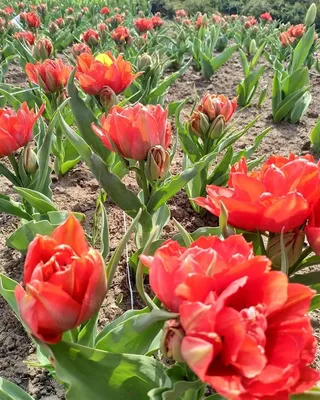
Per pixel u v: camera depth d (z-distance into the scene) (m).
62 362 0.26
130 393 0.28
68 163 0.76
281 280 0.20
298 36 1.39
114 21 1.88
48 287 0.22
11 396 0.33
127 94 1.07
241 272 0.20
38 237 0.23
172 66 1.57
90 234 0.63
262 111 1.14
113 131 0.41
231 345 0.19
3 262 0.59
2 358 0.47
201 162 0.46
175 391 0.25
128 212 0.48
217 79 1.46
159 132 0.41
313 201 0.29
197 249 0.22
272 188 0.29
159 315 0.23
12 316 0.51
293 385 0.20
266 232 0.36
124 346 0.32
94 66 0.58
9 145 0.47
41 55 0.92
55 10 2.64
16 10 2.66
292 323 0.21
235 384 0.19
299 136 1.00
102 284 0.24
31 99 0.94
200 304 0.19
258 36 1.98
